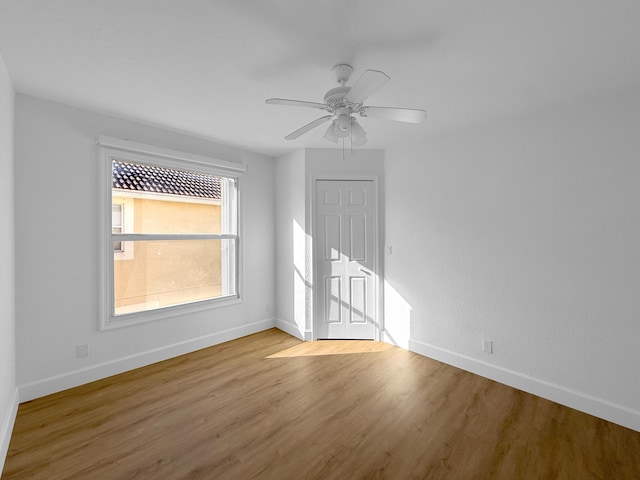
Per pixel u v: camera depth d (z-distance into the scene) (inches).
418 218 131.6
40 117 94.7
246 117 109.5
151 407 91.0
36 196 94.0
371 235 146.4
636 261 83.0
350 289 148.1
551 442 76.6
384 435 79.0
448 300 121.7
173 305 130.0
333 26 61.2
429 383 106.4
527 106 95.7
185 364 120.7
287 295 158.2
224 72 79.3
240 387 103.3
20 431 79.4
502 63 73.4
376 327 146.5
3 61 73.3
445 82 82.4
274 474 66.2
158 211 127.5
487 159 111.0
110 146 107.0
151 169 125.6
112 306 111.2
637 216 82.7
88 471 66.6
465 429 81.5
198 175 140.4
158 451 72.9
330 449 73.9
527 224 101.7
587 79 79.5
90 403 92.7
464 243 117.0
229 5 55.4
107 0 54.1
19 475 65.4
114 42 66.9
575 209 92.4
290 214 155.1
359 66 75.6
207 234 139.4
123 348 113.8
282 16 58.4
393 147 140.7
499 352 108.0
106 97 94.0
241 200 149.6
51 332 97.5
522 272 102.7
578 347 91.9
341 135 81.0
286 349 136.5
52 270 97.4
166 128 120.6
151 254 126.5
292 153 152.9
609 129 87.0
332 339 148.9
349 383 106.3
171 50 69.8
